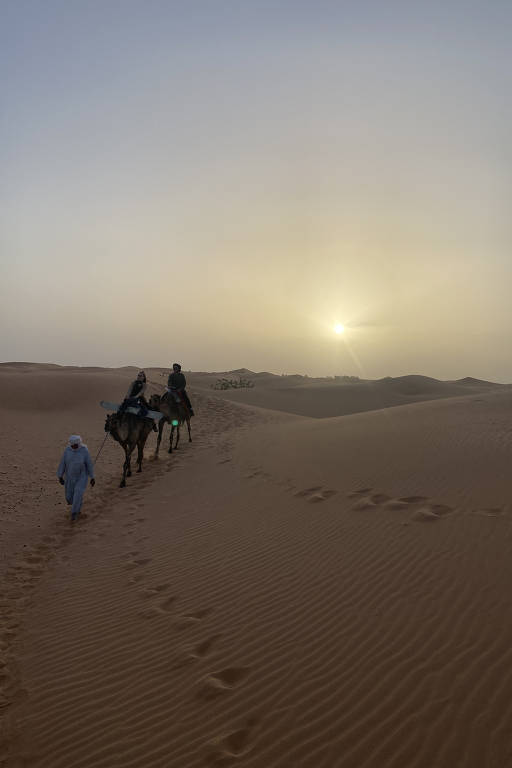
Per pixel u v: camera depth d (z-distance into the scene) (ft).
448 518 25.75
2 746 15.12
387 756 12.13
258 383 256.52
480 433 44.32
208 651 18.28
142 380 51.08
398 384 226.99
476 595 18.04
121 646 19.79
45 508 40.98
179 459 57.16
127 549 30.94
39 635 21.62
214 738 13.91
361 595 19.97
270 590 22.11
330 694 14.69
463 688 13.69
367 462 40.24
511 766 11.10
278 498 35.70
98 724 15.47
